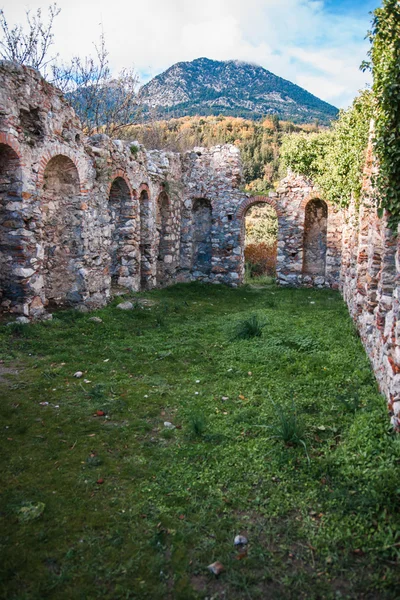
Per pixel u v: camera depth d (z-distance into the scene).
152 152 15.76
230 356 6.79
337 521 2.96
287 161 16.62
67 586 2.50
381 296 5.38
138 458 3.86
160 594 2.45
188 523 3.00
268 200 17.09
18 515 3.06
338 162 12.83
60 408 4.85
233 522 3.02
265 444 4.03
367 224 7.91
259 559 2.68
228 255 17.44
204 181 17.53
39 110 8.34
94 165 10.32
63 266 9.85
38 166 8.28
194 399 5.21
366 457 3.65
